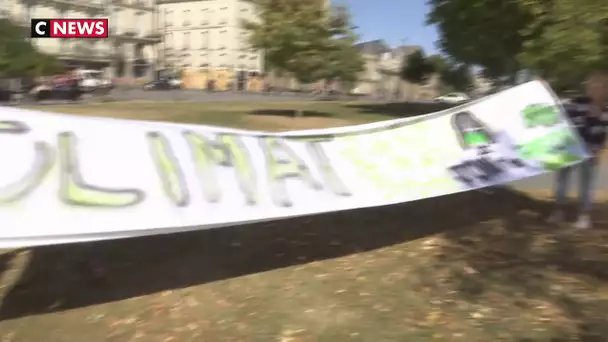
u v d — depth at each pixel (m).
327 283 5.05
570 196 7.87
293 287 4.99
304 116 22.88
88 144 4.64
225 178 4.97
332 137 6.02
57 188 4.27
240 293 4.92
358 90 83.00
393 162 5.91
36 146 4.45
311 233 6.31
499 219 6.67
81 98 32.41
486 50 21.64
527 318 4.26
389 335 4.14
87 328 4.52
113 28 67.31
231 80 71.44
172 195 4.62
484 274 5.07
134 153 4.75
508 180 5.85
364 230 6.41
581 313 4.26
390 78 80.25
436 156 6.08
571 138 6.12
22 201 4.11
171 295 4.94
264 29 23.33
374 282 5.03
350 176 5.59
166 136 5.05
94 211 4.27
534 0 13.12
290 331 4.29
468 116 6.52
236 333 4.31
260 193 5.00
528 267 5.16
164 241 6.09
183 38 81.50
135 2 70.44
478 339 4.01
